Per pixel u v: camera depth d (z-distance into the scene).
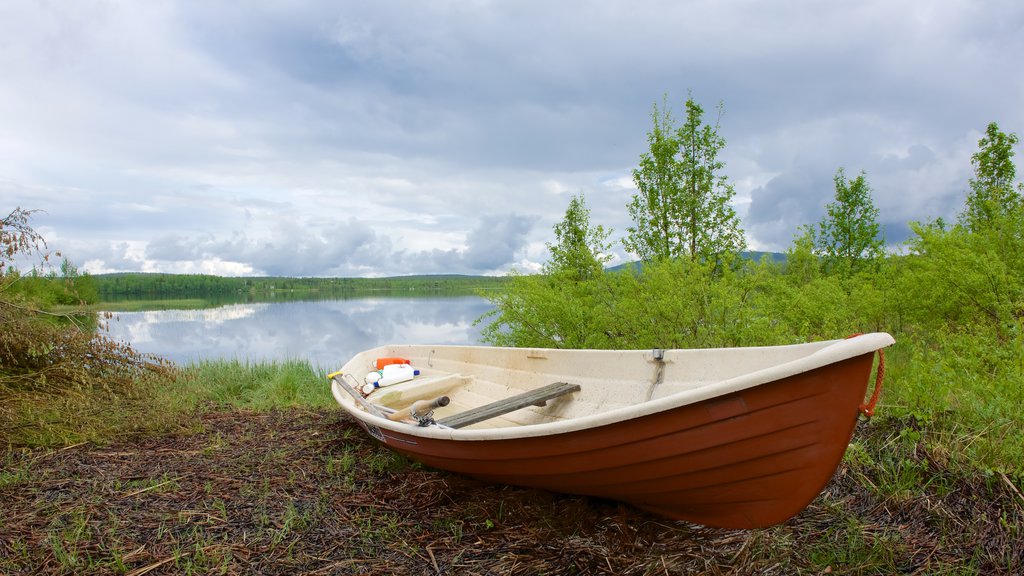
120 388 6.81
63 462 5.02
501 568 3.22
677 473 3.22
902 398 4.96
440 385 6.23
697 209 8.86
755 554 3.22
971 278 6.22
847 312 7.08
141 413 6.28
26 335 6.45
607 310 7.02
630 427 3.16
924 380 4.67
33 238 6.33
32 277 10.84
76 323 7.52
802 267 11.44
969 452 3.92
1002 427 4.02
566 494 4.05
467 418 4.39
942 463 3.89
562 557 3.31
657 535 3.56
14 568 3.18
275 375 9.02
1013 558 2.98
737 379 2.81
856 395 2.74
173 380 7.42
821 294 7.58
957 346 5.45
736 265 8.52
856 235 11.45
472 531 3.68
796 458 2.92
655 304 6.16
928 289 7.07
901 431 4.39
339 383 6.43
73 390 6.38
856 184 11.54
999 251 7.07
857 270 11.12
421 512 4.01
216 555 3.34
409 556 3.38
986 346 5.03
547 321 7.42
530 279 7.81
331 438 5.89
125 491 4.37
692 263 6.39
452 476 4.63
